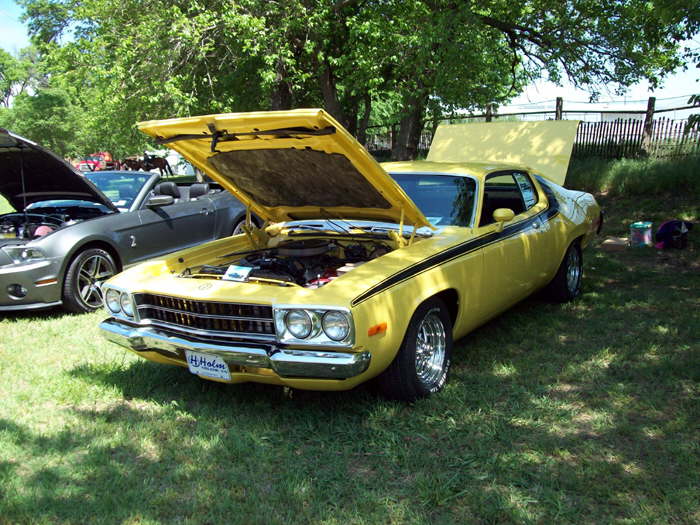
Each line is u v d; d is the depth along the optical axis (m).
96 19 15.08
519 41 14.90
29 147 5.32
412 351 3.55
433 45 12.10
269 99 15.99
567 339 4.77
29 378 4.25
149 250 6.70
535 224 5.01
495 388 3.89
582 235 5.91
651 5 11.36
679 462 2.94
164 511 2.68
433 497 2.72
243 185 4.53
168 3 12.97
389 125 19.38
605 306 5.58
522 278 4.78
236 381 3.42
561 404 3.64
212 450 3.18
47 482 2.90
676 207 10.27
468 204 4.46
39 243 5.69
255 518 2.58
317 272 3.96
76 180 5.95
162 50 12.77
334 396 3.80
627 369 4.12
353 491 2.81
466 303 4.06
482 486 2.81
